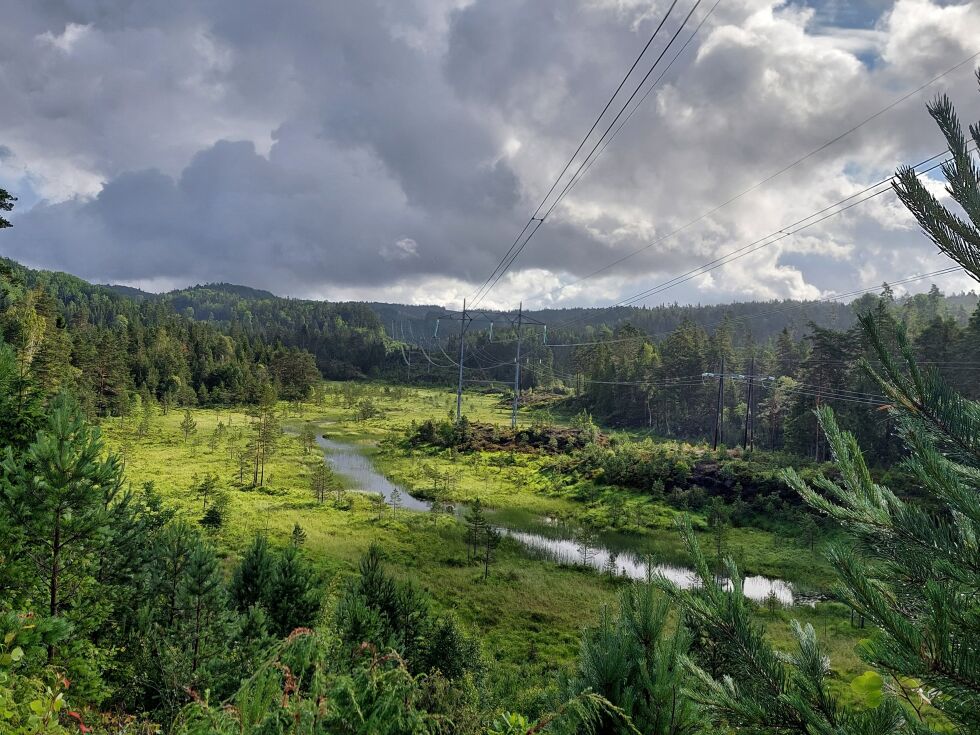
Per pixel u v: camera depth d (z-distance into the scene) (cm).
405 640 1565
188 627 1315
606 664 420
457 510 5581
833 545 243
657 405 10494
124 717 965
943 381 229
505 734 444
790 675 255
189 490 5316
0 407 1177
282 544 3828
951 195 208
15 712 445
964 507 209
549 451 7838
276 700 382
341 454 8575
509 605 3133
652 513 5388
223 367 14625
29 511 949
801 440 6494
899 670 207
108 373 9906
